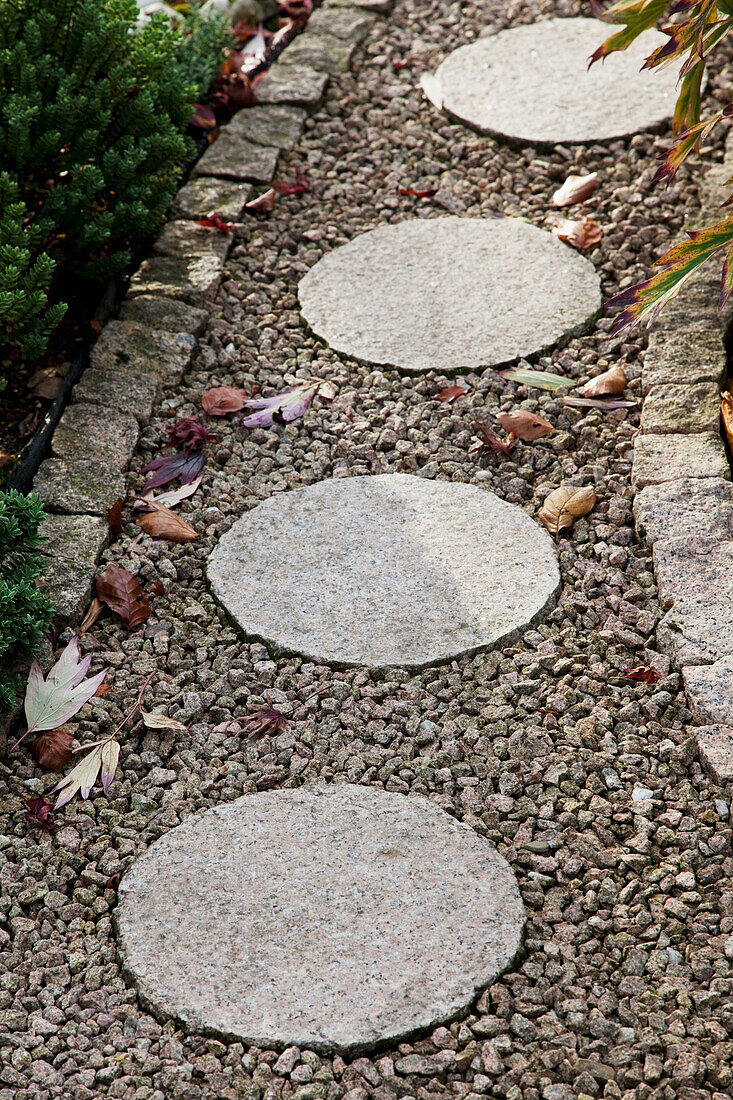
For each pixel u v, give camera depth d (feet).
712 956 6.05
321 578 8.34
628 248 11.20
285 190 12.42
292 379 10.21
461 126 13.43
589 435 9.37
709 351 9.75
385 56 14.90
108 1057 5.76
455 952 6.06
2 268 8.97
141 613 8.17
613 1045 5.70
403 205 12.34
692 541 8.19
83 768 7.20
